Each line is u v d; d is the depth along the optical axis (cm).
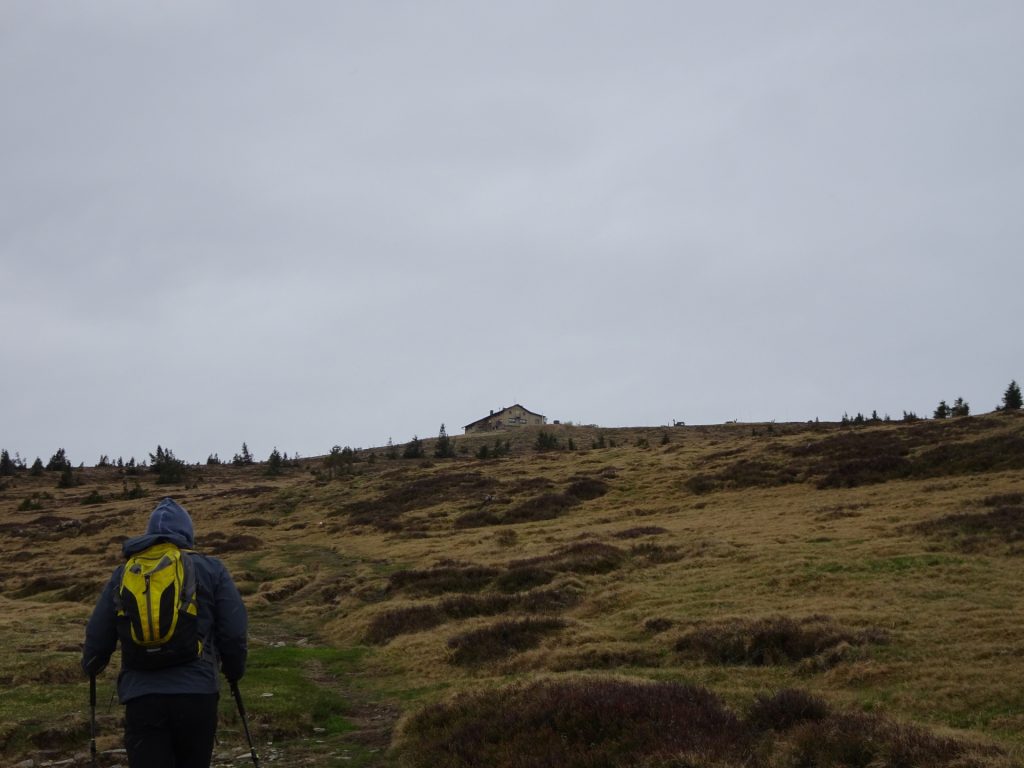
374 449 15962
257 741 1303
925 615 1888
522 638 2072
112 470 14238
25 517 8794
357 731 1374
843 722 971
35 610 3475
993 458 4962
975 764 823
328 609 3341
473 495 6931
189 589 607
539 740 997
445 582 3259
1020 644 1570
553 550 3847
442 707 1244
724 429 14188
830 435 6719
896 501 4094
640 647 1875
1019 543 2641
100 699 1530
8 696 1562
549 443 11738
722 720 1013
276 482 11544
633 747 923
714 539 3431
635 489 6141
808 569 2581
